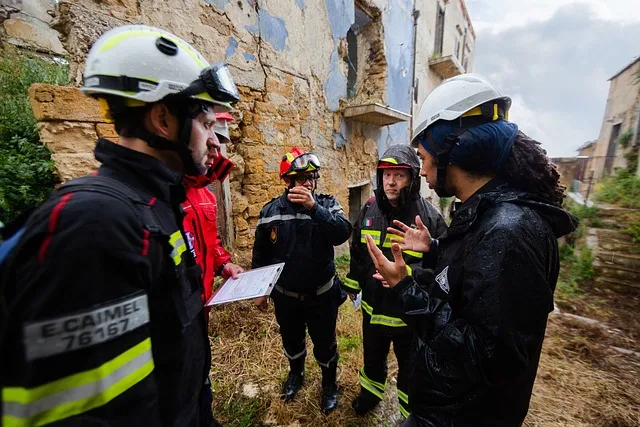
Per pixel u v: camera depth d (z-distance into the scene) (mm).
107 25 1949
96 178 605
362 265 1821
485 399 783
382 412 1910
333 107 4449
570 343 2852
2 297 464
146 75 667
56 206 511
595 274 4578
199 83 716
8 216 1734
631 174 6480
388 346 1810
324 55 4141
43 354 460
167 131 722
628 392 2193
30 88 1701
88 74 674
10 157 1885
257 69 3070
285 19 3375
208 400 1116
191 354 786
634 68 8289
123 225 545
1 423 456
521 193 787
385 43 5258
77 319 477
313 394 1987
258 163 3189
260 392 1965
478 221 792
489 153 792
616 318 3494
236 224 3088
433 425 818
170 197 751
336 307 1896
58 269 469
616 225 5094
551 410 2014
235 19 2781
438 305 852
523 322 664
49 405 469
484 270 690
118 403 535
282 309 1837
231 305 2672
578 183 8602
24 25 5148
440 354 762
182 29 2350
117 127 724
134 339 565
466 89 824
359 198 5723
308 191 1656
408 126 6934
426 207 1756
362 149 5340
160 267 649
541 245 703
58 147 1789
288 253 1753
